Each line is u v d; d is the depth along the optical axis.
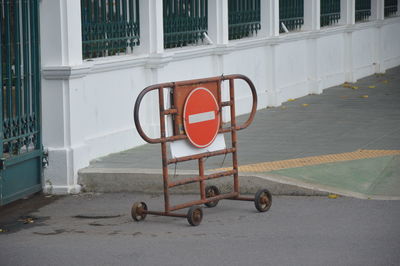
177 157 8.10
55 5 9.55
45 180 9.74
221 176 8.50
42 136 9.73
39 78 9.55
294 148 11.31
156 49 11.70
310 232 7.59
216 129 8.47
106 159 10.59
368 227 7.72
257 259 6.72
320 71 18.44
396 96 17.30
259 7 15.70
